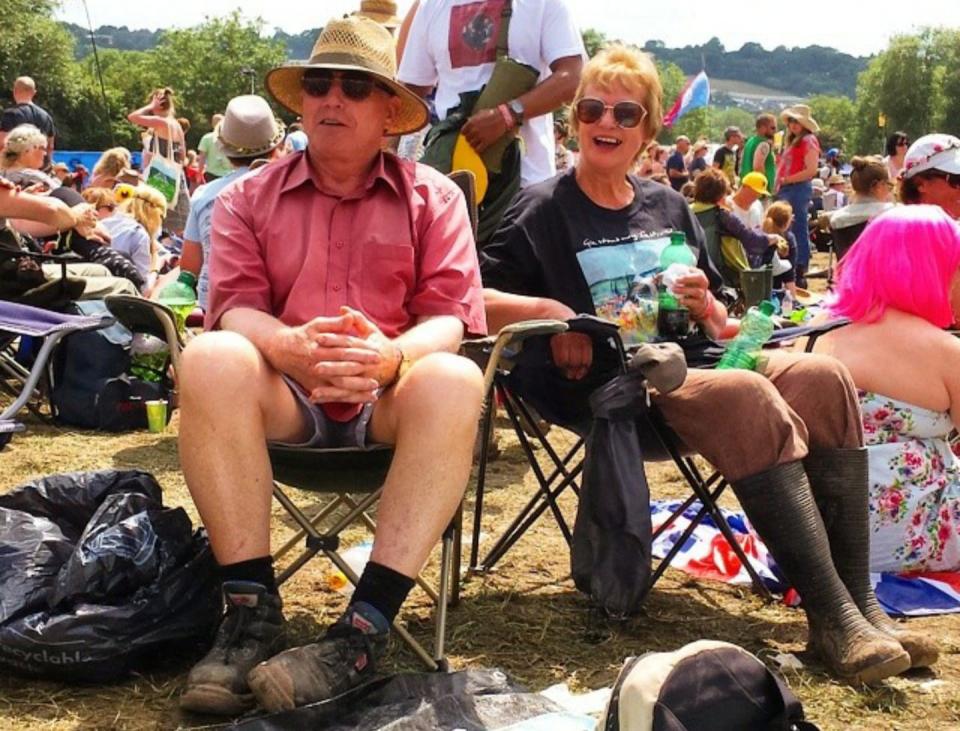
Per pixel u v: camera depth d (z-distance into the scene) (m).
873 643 3.03
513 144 4.92
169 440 6.04
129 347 6.34
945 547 3.90
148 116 12.19
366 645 2.71
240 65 79.88
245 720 2.56
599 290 3.68
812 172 13.88
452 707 2.67
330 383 2.81
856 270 3.90
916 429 3.84
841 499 3.31
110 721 2.72
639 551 3.19
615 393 3.22
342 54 3.10
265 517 2.79
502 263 3.72
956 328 4.23
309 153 3.19
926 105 88.94
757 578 3.73
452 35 5.12
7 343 6.23
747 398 3.16
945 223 3.83
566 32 5.00
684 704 2.14
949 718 2.89
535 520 4.14
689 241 3.86
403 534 2.75
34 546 3.03
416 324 3.18
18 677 2.94
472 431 2.81
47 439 5.96
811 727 2.21
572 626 3.45
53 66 61.62
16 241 6.30
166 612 2.95
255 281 3.10
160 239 10.75
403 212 3.16
